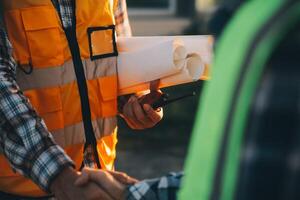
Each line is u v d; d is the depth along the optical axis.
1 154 2.41
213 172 1.13
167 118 7.10
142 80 2.52
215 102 1.16
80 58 2.45
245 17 1.15
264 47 1.10
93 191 1.86
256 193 1.07
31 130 2.19
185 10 15.95
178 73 2.46
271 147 1.07
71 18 2.44
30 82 2.43
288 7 1.10
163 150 6.55
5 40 2.27
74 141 2.49
